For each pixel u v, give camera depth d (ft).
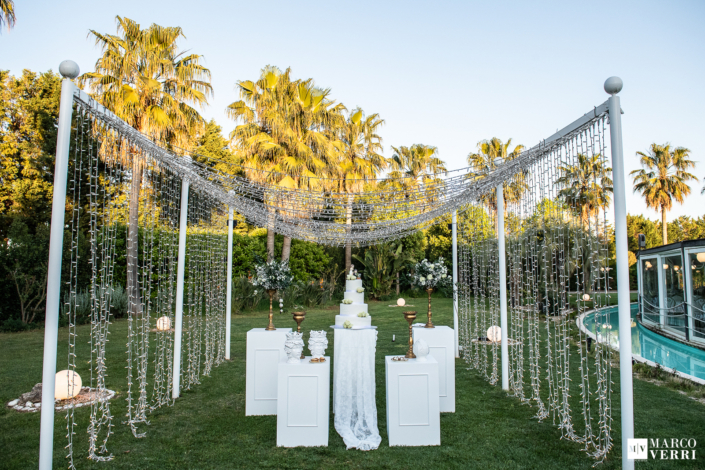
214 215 22.39
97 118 10.70
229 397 16.58
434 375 12.14
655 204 88.74
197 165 15.30
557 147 13.07
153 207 18.69
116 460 11.05
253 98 44.39
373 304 50.60
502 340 17.52
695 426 12.94
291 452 11.56
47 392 9.07
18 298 32.14
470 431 13.03
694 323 28.68
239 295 40.29
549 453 11.39
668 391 16.58
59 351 23.85
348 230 21.71
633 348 27.96
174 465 10.75
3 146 49.85
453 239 23.88
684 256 29.66
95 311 12.44
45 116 51.44
